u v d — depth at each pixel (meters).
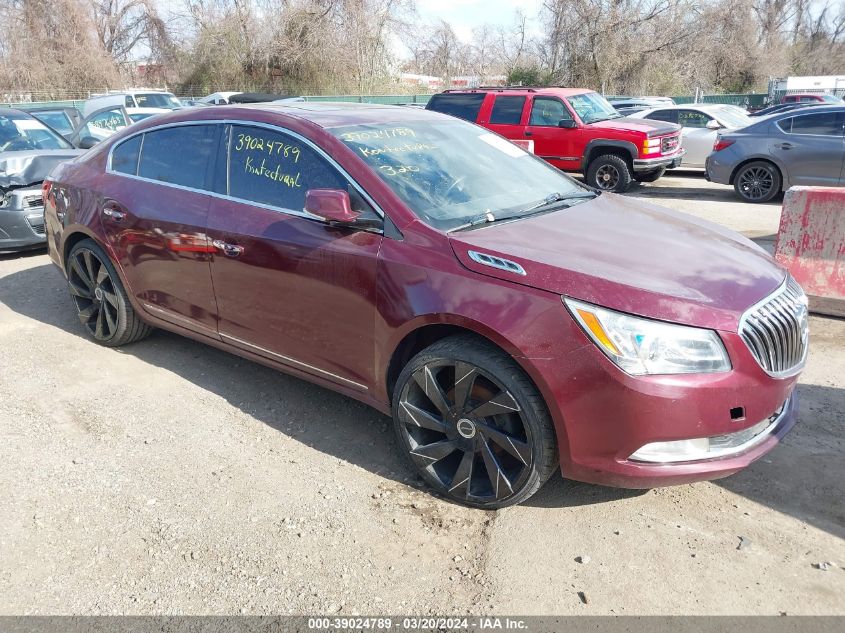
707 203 11.74
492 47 45.19
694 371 2.74
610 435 2.80
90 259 4.99
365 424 4.04
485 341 3.07
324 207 3.34
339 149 3.62
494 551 2.96
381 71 36.38
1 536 3.10
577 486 3.42
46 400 4.34
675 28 35.00
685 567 2.85
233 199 4.01
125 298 4.86
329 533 3.09
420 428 3.35
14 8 38.84
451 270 3.10
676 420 2.74
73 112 14.32
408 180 3.56
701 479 2.90
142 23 42.34
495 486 3.12
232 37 35.84
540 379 2.84
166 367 4.82
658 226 3.64
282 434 3.93
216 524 3.16
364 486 3.44
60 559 2.96
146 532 3.12
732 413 2.80
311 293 3.60
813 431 3.86
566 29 34.81
